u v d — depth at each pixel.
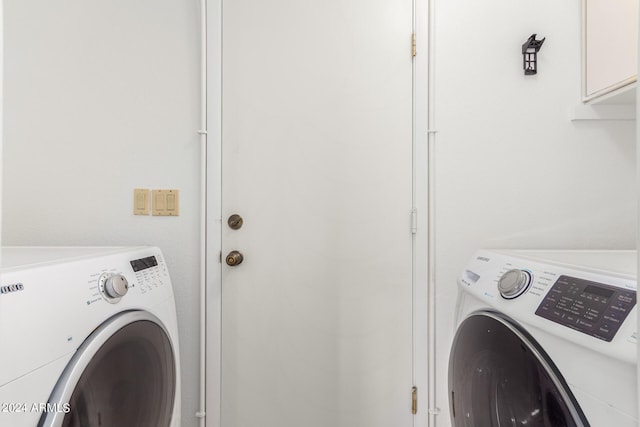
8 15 1.30
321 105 1.30
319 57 1.30
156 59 1.31
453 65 1.29
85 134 1.32
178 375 1.09
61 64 1.31
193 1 1.31
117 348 0.77
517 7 1.28
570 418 0.56
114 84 1.31
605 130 1.29
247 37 1.30
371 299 1.31
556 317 0.62
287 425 1.32
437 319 1.30
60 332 0.64
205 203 1.30
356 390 1.31
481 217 1.30
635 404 0.47
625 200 1.29
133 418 0.83
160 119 1.32
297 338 1.32
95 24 1.31
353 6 1.29
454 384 0.98
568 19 1.28
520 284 0.75
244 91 1.30
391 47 1.29
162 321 1.00
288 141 1.31
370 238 1.31
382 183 1.31
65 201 1.32
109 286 0.78
